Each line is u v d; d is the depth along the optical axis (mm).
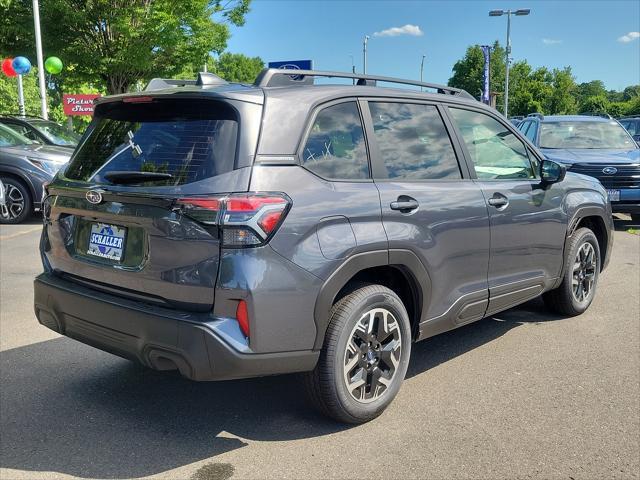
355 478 2963
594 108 90062
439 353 4645
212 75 3480
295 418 3576
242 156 2949
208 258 2854
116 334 3148
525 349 4723
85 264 3379
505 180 4461
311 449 3227
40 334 4965
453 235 3840
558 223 4934
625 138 11609
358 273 3510
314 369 3234
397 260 3453
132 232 3154
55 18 18641
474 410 3680
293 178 3064
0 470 3008
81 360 4438
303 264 2992
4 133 11039
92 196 3240
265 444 3277
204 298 2879
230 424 3498
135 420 3537
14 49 19547
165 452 3193
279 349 2965
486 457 3154
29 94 39281
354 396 3379
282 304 2932
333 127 3391
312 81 3512
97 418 3555
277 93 3209
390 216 3426
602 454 3195
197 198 2850
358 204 3279
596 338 4969
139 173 3098
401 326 3578
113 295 3227
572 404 3770
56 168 10594
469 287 4078
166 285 2977
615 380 4133
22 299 5922
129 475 2980
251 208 2840
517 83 86875
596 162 10203
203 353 2830
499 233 4242
